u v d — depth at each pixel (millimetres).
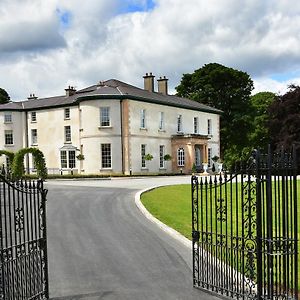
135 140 36844
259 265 5945
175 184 24438
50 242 10430
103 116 36406
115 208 15797
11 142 43562
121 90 37469
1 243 5734
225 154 51594
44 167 31172
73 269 8141
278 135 37125
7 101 70500
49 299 6512
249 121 53156
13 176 6340
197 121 45500
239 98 54469
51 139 41625
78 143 39375
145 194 19375
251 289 6234
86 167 36688
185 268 8117
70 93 42188
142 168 37562
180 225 12281
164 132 40719
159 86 46406
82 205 16609
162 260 8719
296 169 6043
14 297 5965
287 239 5910
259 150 6008
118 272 7918
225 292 6703
